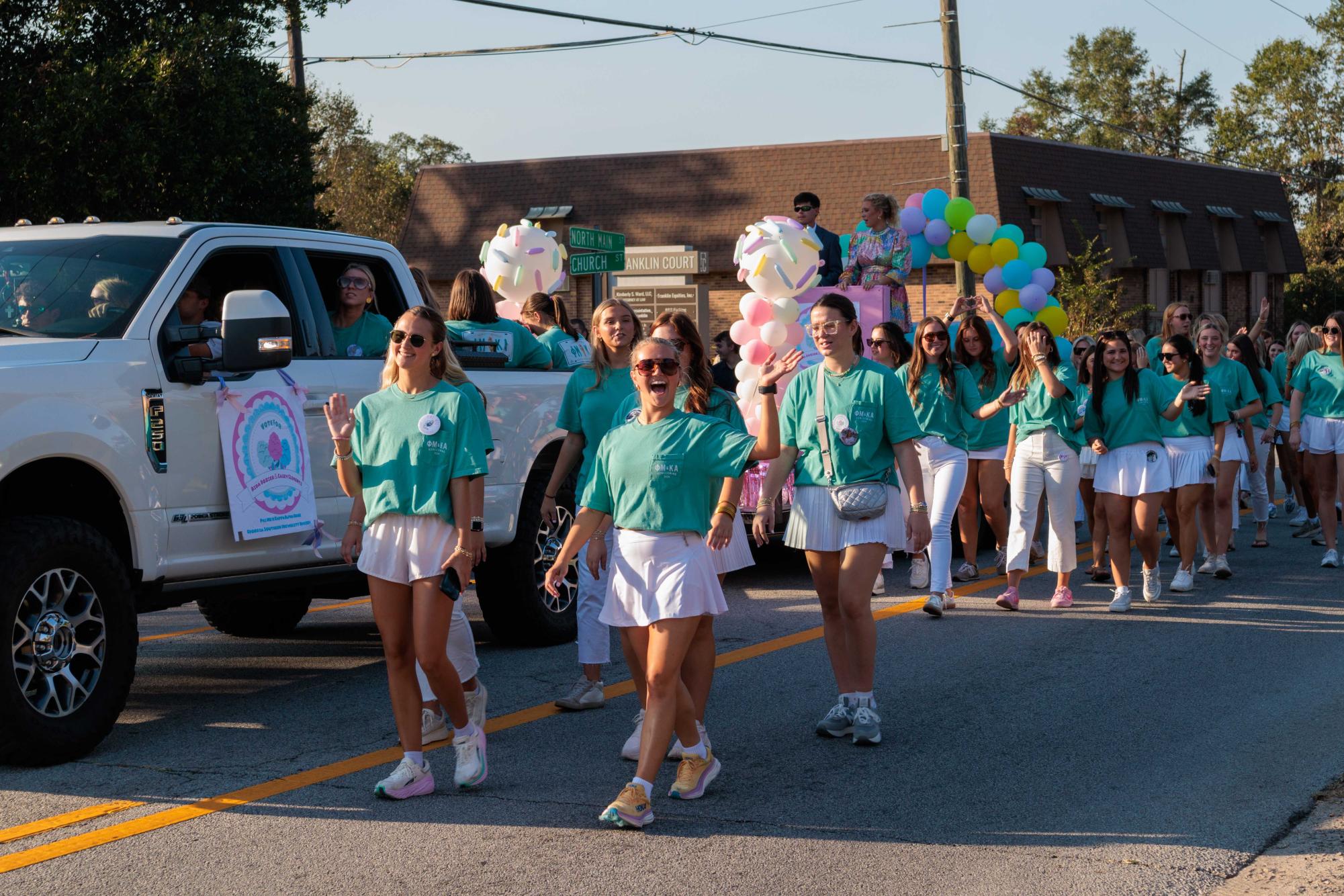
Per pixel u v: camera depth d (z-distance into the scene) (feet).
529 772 20.29
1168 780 19.66
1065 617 32.63
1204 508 38.91
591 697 23.95
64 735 20.38
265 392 23.36
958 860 16.52
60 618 20.51
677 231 130.21
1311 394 40.75
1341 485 40.16
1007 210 121.39
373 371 25.57
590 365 23.91
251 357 21.84
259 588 23.81
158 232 23.72
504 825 17.84
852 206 125.29
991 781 19.69
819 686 25.49
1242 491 45.98
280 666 28.35
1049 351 33.32
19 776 20.07
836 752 21.27
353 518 19.04
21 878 16.01
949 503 32.63
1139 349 42.83
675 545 17.95
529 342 30.86
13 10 72.59
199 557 22.45
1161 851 16.80
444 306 139.33
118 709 21.21
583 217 134.51
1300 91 228.22
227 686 26.32
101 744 21.88
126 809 18.52
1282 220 160.45
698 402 19.10
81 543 20.54
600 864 16.42
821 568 22.03
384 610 18.58
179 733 22.62
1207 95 256.32
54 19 73.36
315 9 82.33
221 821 18.04
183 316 23.35
